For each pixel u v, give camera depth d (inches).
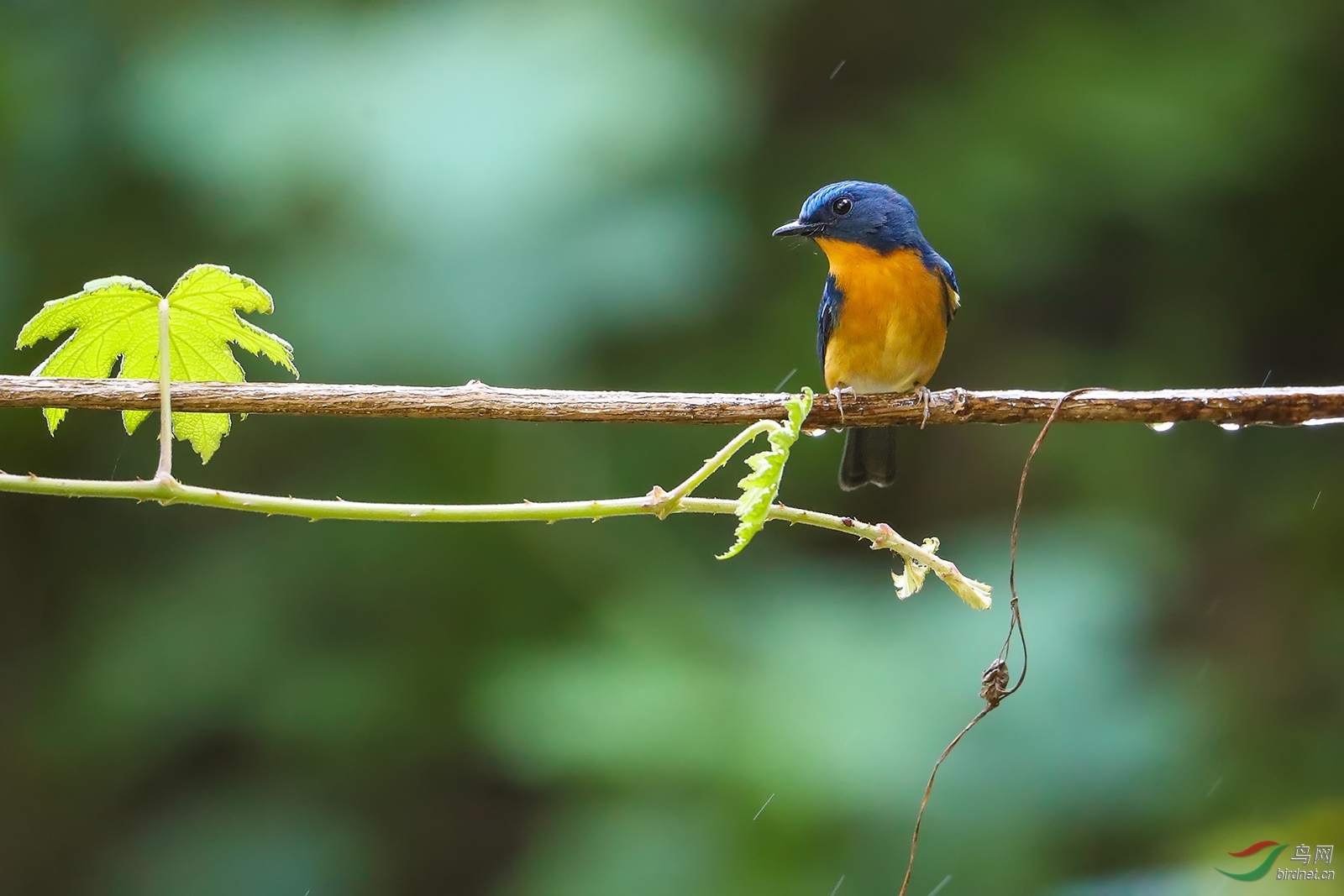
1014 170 541.0
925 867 378.3
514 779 497.0
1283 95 554.3
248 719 471.5
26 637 499.5
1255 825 380.2
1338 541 545.0
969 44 564.4
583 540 492.4
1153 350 583.5
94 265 469.7
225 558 493.7
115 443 501.4
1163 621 541.0
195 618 479.2
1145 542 510.9
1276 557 551.2
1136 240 574.9
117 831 481.4
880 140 547.5
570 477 497.0
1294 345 595.2
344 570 486.9
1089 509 547.2
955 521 570.3
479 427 491.8
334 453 497.0
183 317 188.2
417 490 491.5
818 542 557.9
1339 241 579.8
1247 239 581.9
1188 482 564.1
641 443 508.4
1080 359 577.9
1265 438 566.6
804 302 522.9
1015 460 566.6
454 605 487.5
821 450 553.6
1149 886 369.4
